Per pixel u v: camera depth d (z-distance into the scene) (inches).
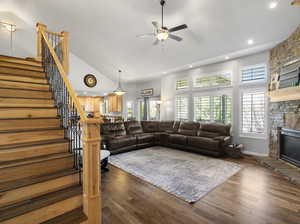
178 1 128.3
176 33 169.2
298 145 131.2
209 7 130.3
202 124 213.8
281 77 148.8
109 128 202.5
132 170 135.0
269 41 154.9
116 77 335.3
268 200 89.0
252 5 120.7
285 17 125.3
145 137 216.8
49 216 60.2
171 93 283.7
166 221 71.7
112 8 153.5
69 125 89.3
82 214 64.0
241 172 130.9
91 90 322.7
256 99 182.9
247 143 189.9
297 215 75.9
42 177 67.7
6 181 63.6
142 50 220.4
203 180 115.3
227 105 209.3
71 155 79.7
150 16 149.4
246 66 191.6
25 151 74.6
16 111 90.3
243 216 75.3
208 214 76.9
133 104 384.5
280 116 154.3
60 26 199.9
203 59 209.2
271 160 153.6
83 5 158.7
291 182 111.5
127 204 85.1
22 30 219.5
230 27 146.3
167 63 238.8
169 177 120.7
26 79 115.8
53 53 109.2
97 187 65.4
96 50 250.8
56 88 108.9
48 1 165.3
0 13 194.7
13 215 53.2
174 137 211.2
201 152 183.5
